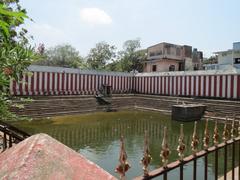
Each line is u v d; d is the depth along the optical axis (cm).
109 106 2780
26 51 370
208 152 288
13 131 412
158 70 4059
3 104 396
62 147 110
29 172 96
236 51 3191
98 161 1017
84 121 2048
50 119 2102
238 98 2473
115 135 1540
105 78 3195
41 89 2603
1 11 140
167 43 4006
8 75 360
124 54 4653
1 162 106
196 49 4628
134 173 855
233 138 346
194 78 2836
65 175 98
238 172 400
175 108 2177
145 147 202
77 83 2914
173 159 998
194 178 262
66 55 5103
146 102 2962
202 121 2144
